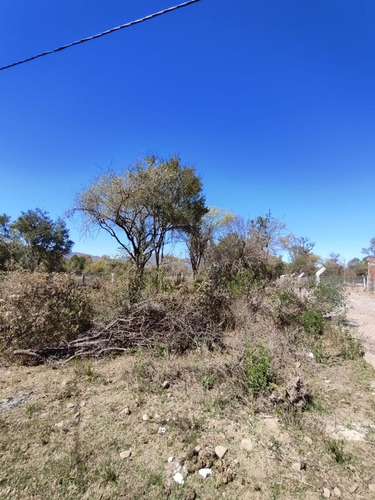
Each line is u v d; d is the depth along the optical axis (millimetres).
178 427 2691
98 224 14352
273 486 2020
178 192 16906
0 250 23172
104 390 3451
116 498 1911
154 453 2348
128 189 13789
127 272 6402
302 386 3244
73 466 2184
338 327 5781
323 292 6785
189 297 5984
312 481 2064
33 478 2066
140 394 3342
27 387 3527
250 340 4871
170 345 4715
